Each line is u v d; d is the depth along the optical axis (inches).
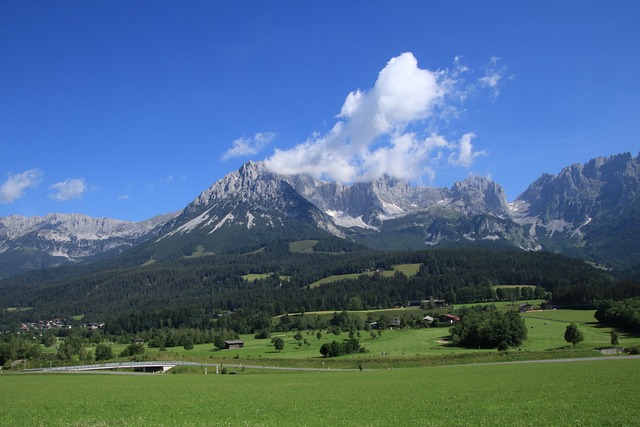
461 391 2856.8
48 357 6742.1
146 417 2222.0
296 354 6195.9
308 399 2721.5
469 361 5147.6
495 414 2105.1
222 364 5590.6
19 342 7111.2
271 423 2030.0
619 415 1994.3
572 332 5703.7
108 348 6496.1
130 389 3388.3
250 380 4008.4
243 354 6392.7
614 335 5506.9
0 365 6254.9
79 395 3063.5
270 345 7583.7
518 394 2647.6
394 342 6934.1
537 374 3582.7
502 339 5900.6
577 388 2775.6
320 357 5787.4
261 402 2637.8
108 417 2236.7
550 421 1929.1
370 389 3107.8
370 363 5251.0
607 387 2758.4
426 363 5167.3
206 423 2050.9
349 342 6063.0
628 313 6879.9
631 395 2458.2
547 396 2532.0
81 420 2158.0
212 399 2787.9
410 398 2647.6
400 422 2000.5
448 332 7760.8
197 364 5442.9
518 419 1985.7
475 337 6186.0
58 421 2132.1
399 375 4050.2
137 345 7091.5
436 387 3090.6
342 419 2097.7
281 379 4037.9
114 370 5398.6
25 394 3147.1
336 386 3339.1
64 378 4446.4
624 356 4921.3
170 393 3115.2
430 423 1961.1
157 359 6018.7
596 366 3956.7
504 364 4680.1
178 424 2037.4
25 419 2203.5
